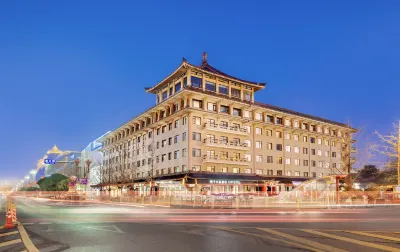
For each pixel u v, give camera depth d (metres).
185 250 9.33
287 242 10.45
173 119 57.44
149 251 9.23
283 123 66.19
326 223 16.16
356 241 10.57
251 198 36.69
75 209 30.09
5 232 13.60
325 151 72.94
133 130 71.81
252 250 9.24
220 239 11.16
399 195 41.00
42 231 13.66
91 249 9.62
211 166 54.47
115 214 23.33
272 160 63.19
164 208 32.03
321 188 42.25
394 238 11.18
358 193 41.28
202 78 55.81
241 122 59.69
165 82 60.88
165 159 58.78
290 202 36.78
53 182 90.19
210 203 35.03
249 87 62.53
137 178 65.50
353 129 74.56
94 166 91.25
